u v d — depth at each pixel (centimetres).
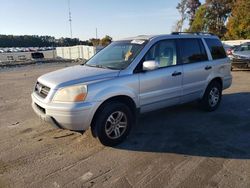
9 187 346
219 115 632
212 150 443
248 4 3984
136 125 567
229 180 351
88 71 478
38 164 405
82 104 419
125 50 530
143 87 492
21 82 1304
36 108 470
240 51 1512
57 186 346
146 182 350
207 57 633
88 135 512
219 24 5678
